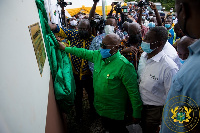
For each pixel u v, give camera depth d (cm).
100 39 242
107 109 182
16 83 67
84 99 337
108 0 739
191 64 73
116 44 162
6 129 51
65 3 375
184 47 164
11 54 68
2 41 61
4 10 68
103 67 175
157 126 185
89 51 193
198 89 65
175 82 82
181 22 73
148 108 177
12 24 75
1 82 54
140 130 244
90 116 281
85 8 672
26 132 68
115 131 199
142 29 394
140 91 179
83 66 243
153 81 163
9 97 58
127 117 208
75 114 296
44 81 127
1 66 56
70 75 194
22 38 88
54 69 180
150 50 161
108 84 170
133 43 228
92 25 263
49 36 181
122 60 165
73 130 260
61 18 415
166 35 157
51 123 129
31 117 78
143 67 179
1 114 50
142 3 366
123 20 480
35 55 109
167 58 158
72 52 196
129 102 200
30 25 109
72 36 248
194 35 72
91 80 259
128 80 163
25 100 74
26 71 84
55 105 165
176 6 74
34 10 133
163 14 720
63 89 172
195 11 64
